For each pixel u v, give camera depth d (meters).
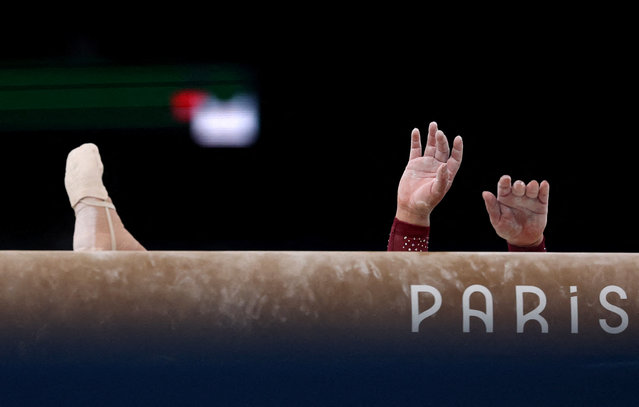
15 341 4.82
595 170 17.02
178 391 4.86
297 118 17.62
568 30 17.02
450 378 4.99
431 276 5.09
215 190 17.67
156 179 17.64
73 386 4.81
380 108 17.56
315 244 17.53
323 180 17.56
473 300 5.07
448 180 6.57
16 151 17.66
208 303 4.95
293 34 17.58
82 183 6.68
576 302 5.11
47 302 4.86
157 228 17.62
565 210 17.00
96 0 17.56
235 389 4.89
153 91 17.69
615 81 16.95
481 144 17.30
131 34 17.70
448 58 17.38
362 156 17.53
